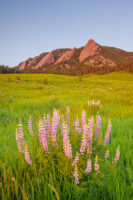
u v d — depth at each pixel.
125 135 5.00
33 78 57.34
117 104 10.75
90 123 3.28
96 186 2.59
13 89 27.05
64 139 2.90
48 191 2.37
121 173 3.01
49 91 23.53
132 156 3.62
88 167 2.55
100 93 17.20
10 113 8.47
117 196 2.38
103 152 3.42
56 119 3.22
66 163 2.68
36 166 2.91
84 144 2.89
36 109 9.31
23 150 3.22
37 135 4.70
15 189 2.31
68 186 2.50
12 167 2.94
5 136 4.75
